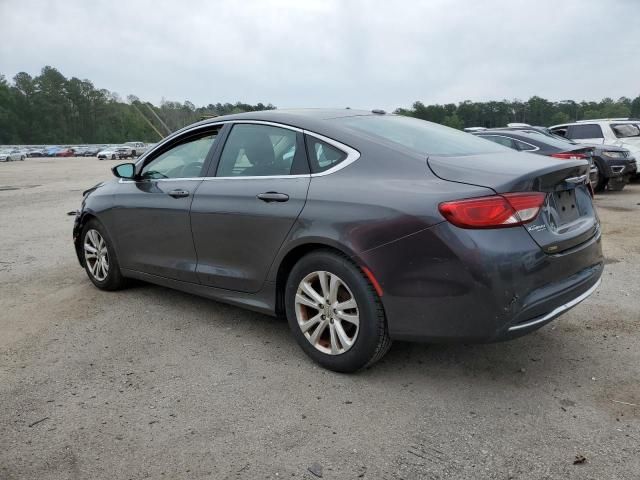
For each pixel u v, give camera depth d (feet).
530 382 10.59
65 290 17.39
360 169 10.77
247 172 12.65
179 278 14.24
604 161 38.83
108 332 13.65
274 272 11.78
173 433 9.12
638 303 14.76
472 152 11.59
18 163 177.06
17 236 27.45
